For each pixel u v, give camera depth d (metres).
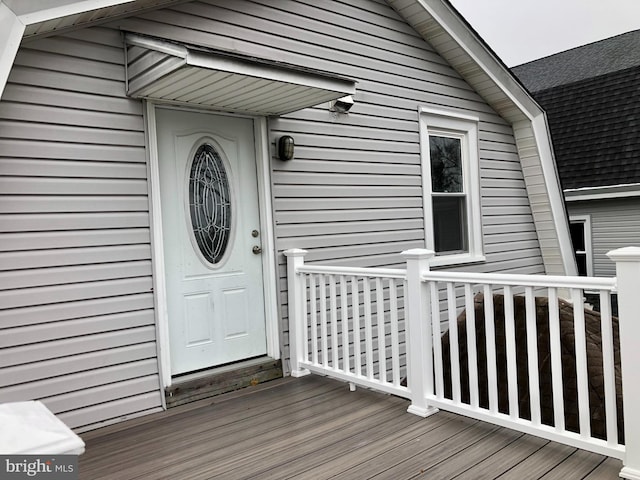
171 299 3.71
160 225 3.59
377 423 3.11
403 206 5.33
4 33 2.57
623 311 2.30
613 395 2.39
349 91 3.70
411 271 3.26
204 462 2.67
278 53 4.29
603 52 12.11
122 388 3.38
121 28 3.41
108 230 3.35
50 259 3.12
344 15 4.84
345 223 4.79
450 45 5.59
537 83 12.56
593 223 9.17
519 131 6.63
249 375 3.99
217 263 3.96
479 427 2.99
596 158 9.20
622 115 9.44
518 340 3.40
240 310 4.09
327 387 3.89
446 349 3.78
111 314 3.35
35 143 3.08
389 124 5.22
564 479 2.33
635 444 2.29
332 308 3.92
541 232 6.92
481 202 6.21
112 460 2.74
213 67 2.98
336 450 2.75
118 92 3.41
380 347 3.56
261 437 2.96
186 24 3.72
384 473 2.46
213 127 3.97
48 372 3.11
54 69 3.15
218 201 3.98
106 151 3.35
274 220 4.23
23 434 0.98
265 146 4.20
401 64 5.36
